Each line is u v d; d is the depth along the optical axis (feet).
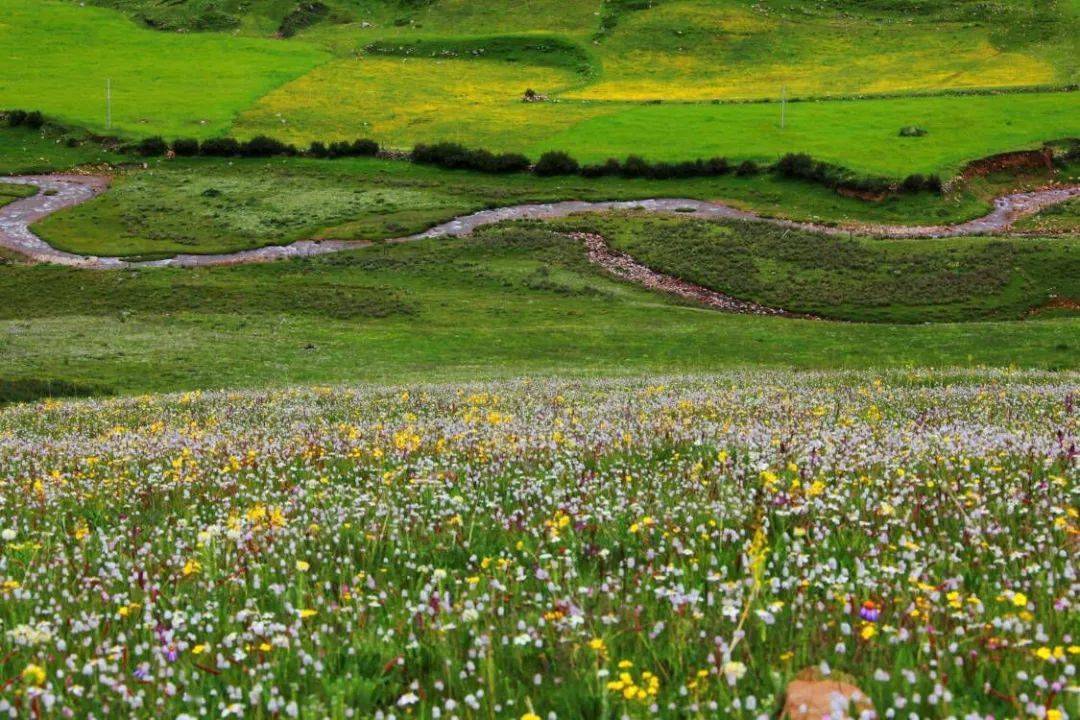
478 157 496.23
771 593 20.72
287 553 26.91
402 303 311.06
